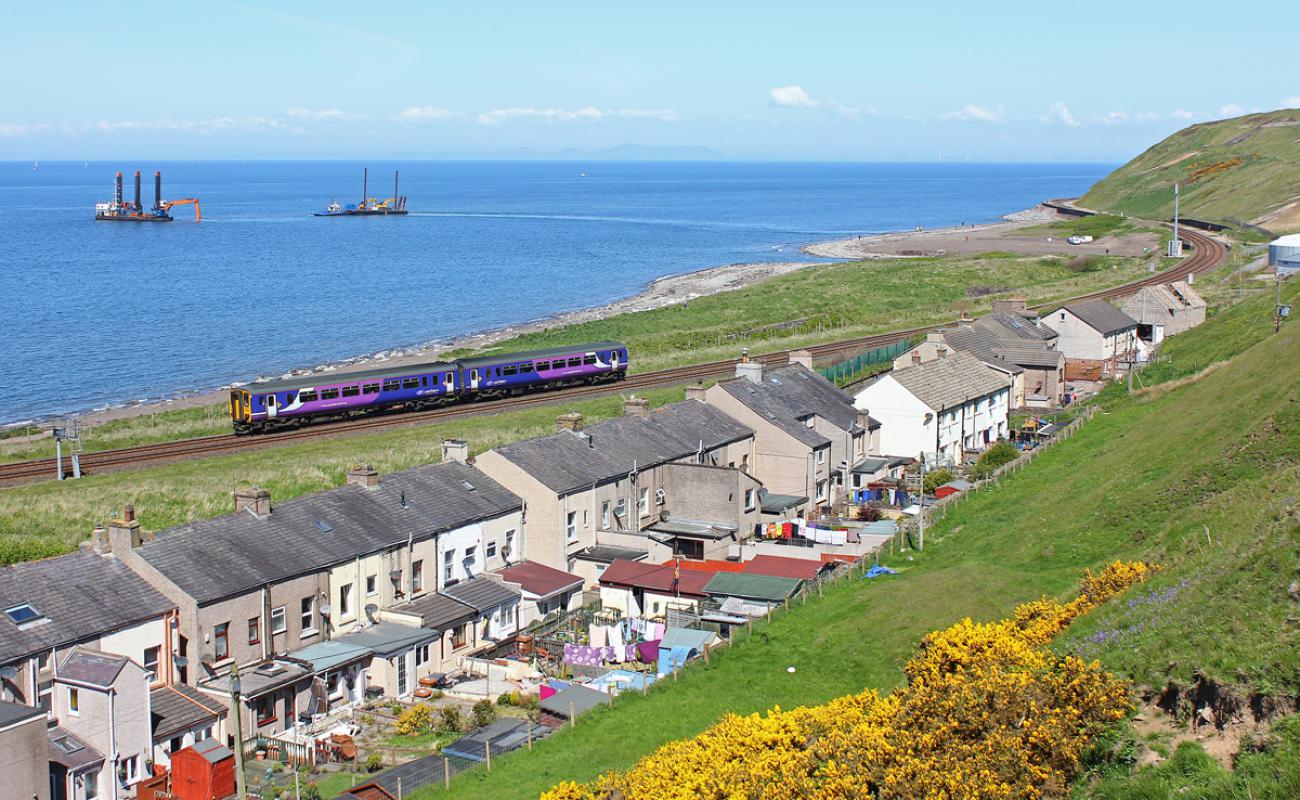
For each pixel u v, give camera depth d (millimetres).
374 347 137875
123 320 154500
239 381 117812
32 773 36062
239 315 160625
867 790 27438
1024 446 78562
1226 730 25531
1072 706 27859
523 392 96312
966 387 81812
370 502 53344
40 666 39375
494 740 40656
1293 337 63031
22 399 109438
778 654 46000
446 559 54469
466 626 52000
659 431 67750
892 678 41750
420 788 36969
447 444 61625
